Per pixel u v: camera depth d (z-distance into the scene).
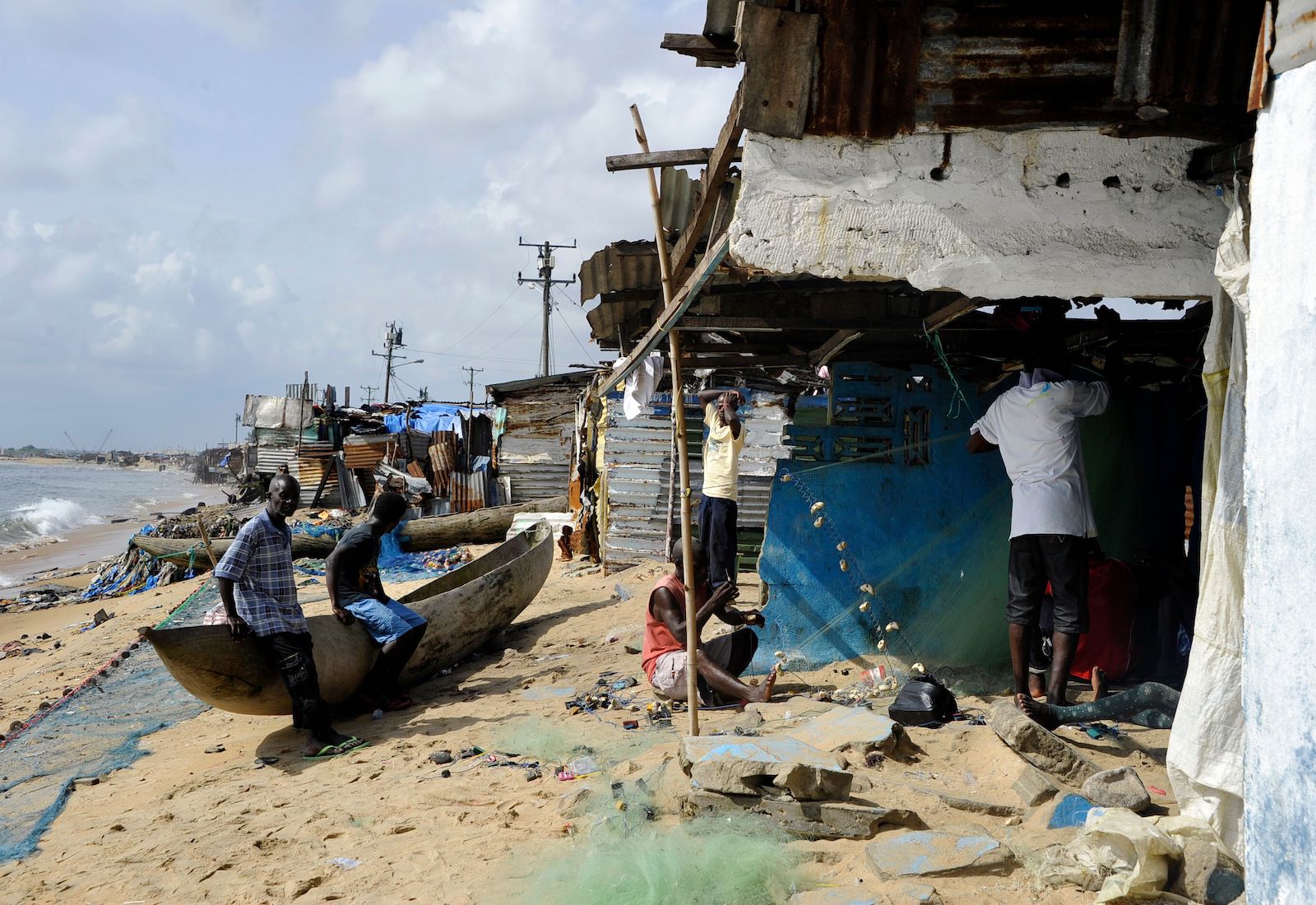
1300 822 2.53
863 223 3.89
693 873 3.77
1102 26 3.66
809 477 7.35
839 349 7.17
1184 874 3.41
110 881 4.49
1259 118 2.77
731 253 3.90
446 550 21.17
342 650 7.50
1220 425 3.72
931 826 4.17
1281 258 2.66
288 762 6.51
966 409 7.28
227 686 6.91
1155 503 7.02
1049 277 3.90
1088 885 3.54
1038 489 5.38
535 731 6.26
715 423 8.95
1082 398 5.41
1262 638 2.72
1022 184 3.88
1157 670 6.43
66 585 23.70
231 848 4.77
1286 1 2.62
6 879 4.72
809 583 7.33
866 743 5.00
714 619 9.35
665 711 6.48
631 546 14.91
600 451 15.72
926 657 7.19
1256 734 2.74
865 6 3.70
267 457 31.95
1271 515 2.69
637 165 4.35
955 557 7.23
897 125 3.78
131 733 7.81
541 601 12.50
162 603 16.78
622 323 7.79
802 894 3.60
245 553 6.60
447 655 8.90
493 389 26.45
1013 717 4.78
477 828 4.70
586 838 4.35
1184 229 3.86
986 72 3.73
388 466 26.31
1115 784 4.20
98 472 139.62
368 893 4.07
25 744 7.64
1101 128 3.71
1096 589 6.11
